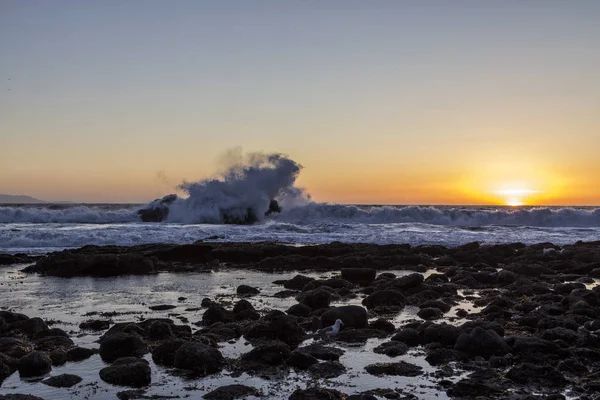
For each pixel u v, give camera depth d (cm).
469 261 2598
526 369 1013
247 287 1912
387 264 2505
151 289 1975
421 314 1532
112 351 1161
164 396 949
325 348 1190
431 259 2619
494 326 1280
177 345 1144
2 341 1195
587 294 1595
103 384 1008
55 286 2030
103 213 4834
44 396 950
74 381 1015
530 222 5153
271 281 2158
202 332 1330
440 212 5222
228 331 1316
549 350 1127
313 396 905
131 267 2327
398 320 1493
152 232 3503
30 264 2581
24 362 1059
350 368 1092
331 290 1819
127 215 4909
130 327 1320
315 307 1602
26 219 4694
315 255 2702
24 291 1930
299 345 1264
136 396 948
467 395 945
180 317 1527
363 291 1870
